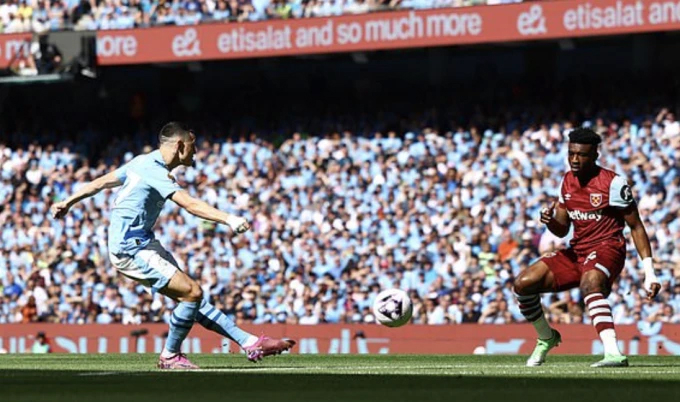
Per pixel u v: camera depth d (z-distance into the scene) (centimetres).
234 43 5716
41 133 6322
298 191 5672
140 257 2209
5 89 6412
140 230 2223
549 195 5228
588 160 2173
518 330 4525
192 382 1672
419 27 5450
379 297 2478
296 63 6375
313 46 5594
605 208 2181
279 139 5931
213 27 5741
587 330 4403
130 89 6500
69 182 6116
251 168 5869
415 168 5556
